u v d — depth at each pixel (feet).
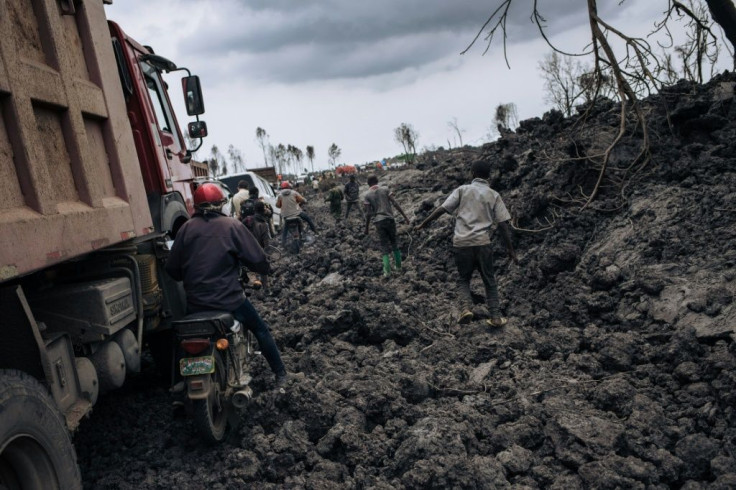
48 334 11.57
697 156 27.71
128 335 14.75
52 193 10.40
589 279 23.18
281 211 49.70
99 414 17.49
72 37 12.80
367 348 21.03
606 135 30.83
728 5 26.55
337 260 39.01
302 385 15.72
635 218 25.41
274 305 31.35
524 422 13.96
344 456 13.88
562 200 29.22
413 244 37.68
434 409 15.74
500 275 28.17
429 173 60.80
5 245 8.64
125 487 13.29
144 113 18.38
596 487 11.52
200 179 25.89
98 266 14.43
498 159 36.94
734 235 21.13
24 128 9.80
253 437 14.62
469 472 11.93
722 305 17.94
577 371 17.16
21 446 8.87
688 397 14.49
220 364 14.93
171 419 16.97
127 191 14.25
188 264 15.37
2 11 9.60
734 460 11.48
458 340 21.27
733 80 30.94
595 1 25.90
